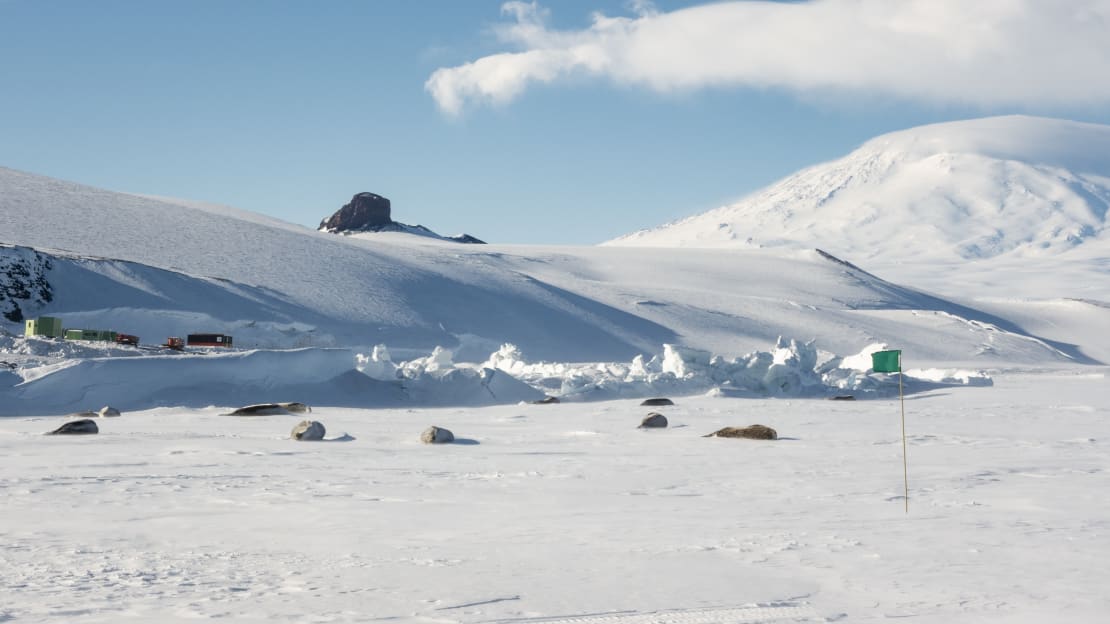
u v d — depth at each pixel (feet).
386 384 184.44
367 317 400.26
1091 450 80.38
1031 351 557.33
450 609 24.59
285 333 331.57
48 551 33.96
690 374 206.80
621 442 89.51
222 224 484.74
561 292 513.86
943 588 27.32
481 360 385.50
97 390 143.84
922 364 459.73
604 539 36.63
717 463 70.03
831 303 623.36
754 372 209.15
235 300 369.30
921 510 45.34
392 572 29.73
